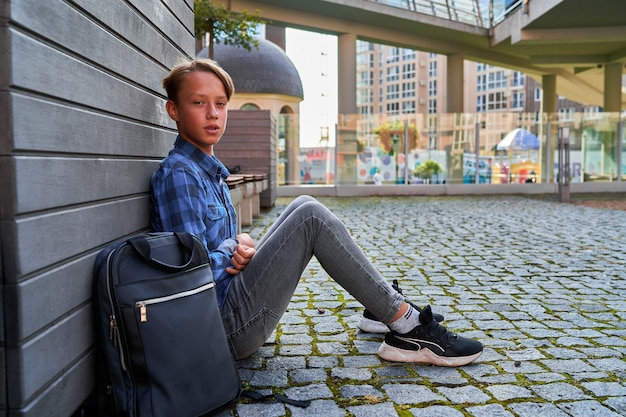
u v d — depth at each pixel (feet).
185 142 7.38
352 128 55.31
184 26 10.10
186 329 5.74
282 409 6.71
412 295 12.98
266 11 73.72
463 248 20.38
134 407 5.37
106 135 6.00
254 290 7.18
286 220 7.32
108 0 6.10
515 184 57.72
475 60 100.63
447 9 85.15
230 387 6.18
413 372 7.91
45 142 4.61
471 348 8.10
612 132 59.93
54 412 4.79
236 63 93.04
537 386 7.42
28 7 4.34
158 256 5.81
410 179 56.24
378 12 78.43
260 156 36.37
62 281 4.95
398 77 388.98
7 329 4.21
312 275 15.25
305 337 9.62
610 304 12.10
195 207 6.88
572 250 19.85
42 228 4.57
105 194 5.96
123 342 5.40
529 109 319.27
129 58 6.84
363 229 26.43
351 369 8.04
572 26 68.85
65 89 4.98
